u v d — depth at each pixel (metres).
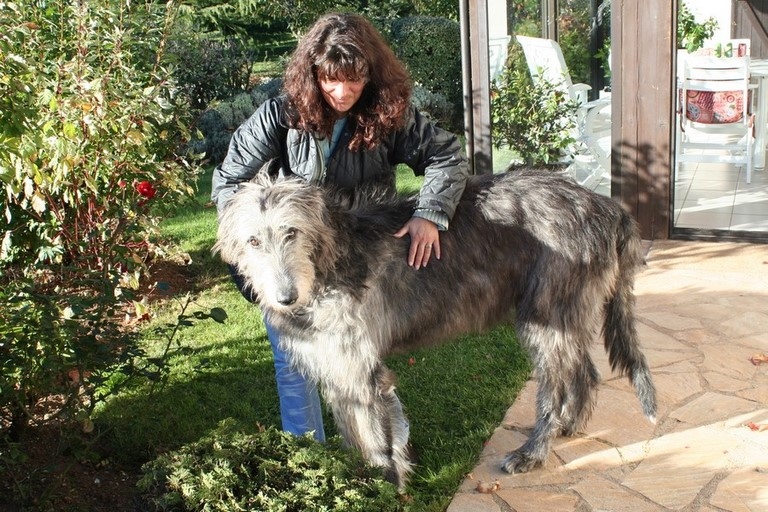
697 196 7.03
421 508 3.19
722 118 7.05
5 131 3.09
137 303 4.57
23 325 3.10
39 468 3.15
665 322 4.82
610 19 6.02
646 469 3.43
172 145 5.30
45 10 4.82
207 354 4.63
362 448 3.13
